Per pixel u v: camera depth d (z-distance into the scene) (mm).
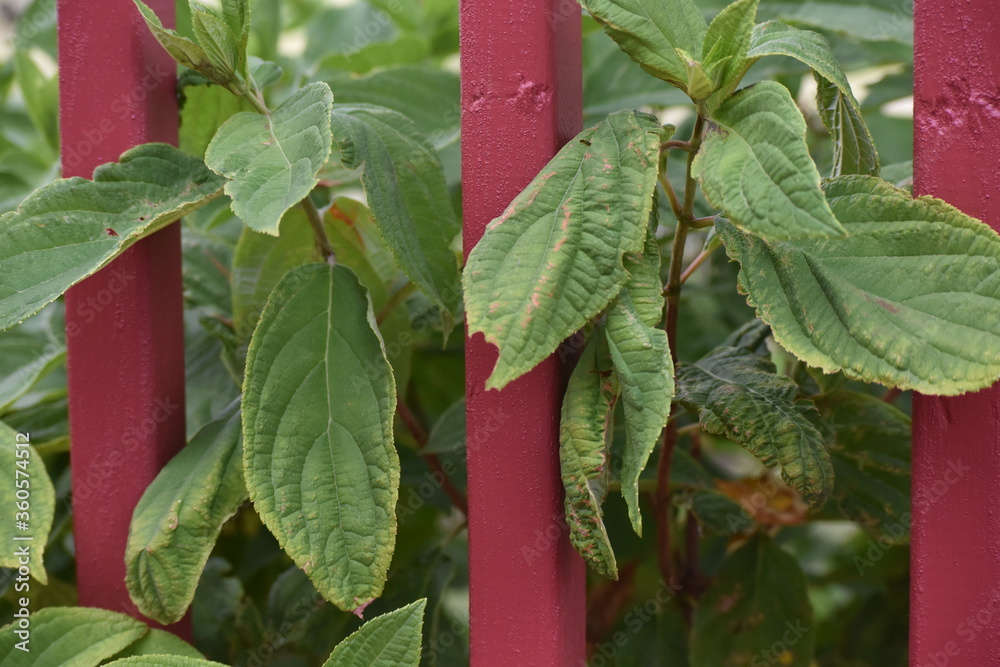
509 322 768
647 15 818
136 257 1030
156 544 934
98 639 974
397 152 1012
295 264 1250
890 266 796
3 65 1840
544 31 881
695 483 1254
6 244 895
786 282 829
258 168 824
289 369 930
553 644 925
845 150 938
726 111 801
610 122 838
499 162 895
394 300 1241
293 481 905
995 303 754
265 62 1122
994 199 820
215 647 1344
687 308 1747
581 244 792
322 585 895
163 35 899
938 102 836
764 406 895
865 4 1363
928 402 855
